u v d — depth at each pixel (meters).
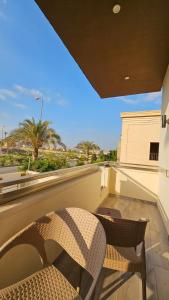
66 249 1.15
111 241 1.34
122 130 8.44
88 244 1.06
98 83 3.87
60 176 2.07
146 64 3.11
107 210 2.18
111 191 4.89
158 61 3.03
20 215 1.25
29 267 1.39
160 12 1.90
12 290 0.94
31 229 1.12
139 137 8.08
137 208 3.98
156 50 2.65
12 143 7.91
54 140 9.91
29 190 1.47
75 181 2.30
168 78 3.17
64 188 1.90
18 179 1.34
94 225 1.10
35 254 1.44
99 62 2.95
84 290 1.46
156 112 7.60
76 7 1.79
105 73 3.39
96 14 1.88
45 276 1.07
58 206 1.81
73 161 3.68
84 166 2.90
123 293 1.53
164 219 3.09
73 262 1.83
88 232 1.09
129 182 4.70
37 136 9.16
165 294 1.55
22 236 1.07
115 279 1.69
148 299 1.48
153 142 7.75
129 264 1.34
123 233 1.29
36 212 1.44
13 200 1.29
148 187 4.48
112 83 3.90
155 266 1.94
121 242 1.33
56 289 0.98
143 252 1.39
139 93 4.57
